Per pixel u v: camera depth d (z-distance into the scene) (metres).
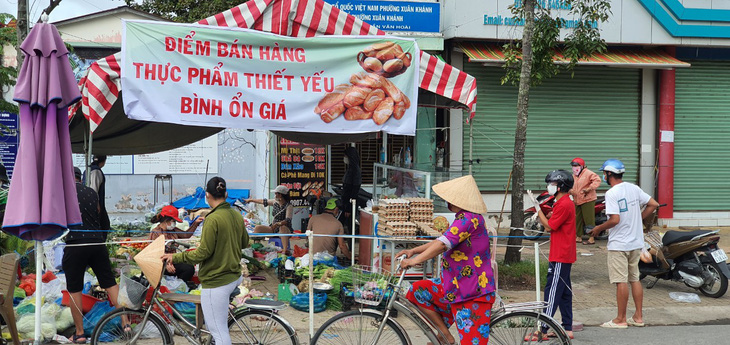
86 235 6.05
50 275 7.37
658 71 14.45
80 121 7.78
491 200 14.05
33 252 8.16
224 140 12.95
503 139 13.99
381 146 13.93
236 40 6.68
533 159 14.23
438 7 12.91
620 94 14.47
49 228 5.19
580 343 6.47
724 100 14.78
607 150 14.51
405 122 7.19
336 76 6.99
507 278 9.09
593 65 13.62
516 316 5.28
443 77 7.36
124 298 5.25
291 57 6.86
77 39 12.09
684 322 7.43
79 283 6.07
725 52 14.50
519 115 9.49
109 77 6.37
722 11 13.90
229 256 5.05
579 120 14.36
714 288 8.74
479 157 13.91
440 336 5.12
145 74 6.39
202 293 5.06
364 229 9.25
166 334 5.36
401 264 5.04
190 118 6.52
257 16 6.82
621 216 6.98
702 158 14.82
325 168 13.02
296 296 7.39
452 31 13.09
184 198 12.62
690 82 14.66
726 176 14.92
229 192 13.00
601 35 13.59
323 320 7.00
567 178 6.33
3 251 7.25
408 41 7.18
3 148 11.41
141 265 5.22
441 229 7.70
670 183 14.54
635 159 14.64
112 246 8.56
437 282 5.36
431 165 12.35
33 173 5.05
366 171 14.02
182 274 7.39
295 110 6.85
